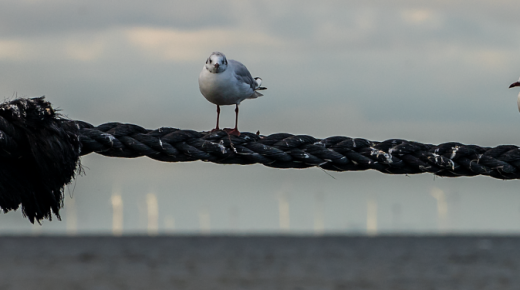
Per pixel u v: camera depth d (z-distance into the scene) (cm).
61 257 10569
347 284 6719
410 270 8181
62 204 426
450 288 6456
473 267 8606
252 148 527
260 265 8938
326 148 533
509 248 13162
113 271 7975
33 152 407
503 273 7731
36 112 409
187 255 11238
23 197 421
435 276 7469
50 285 6556
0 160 416
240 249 13475
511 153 543
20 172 420
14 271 7919
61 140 416
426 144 546
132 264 9069
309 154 532
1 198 417
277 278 7281
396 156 537
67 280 6988
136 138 507
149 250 13138
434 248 13525
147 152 511
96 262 9300
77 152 428
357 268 8506
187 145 518
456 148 541
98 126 505
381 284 6769
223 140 523
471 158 541
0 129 403
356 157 535
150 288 6381
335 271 8056
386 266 8906
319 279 7169
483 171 542
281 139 532
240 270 8181
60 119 426
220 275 7550
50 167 413
